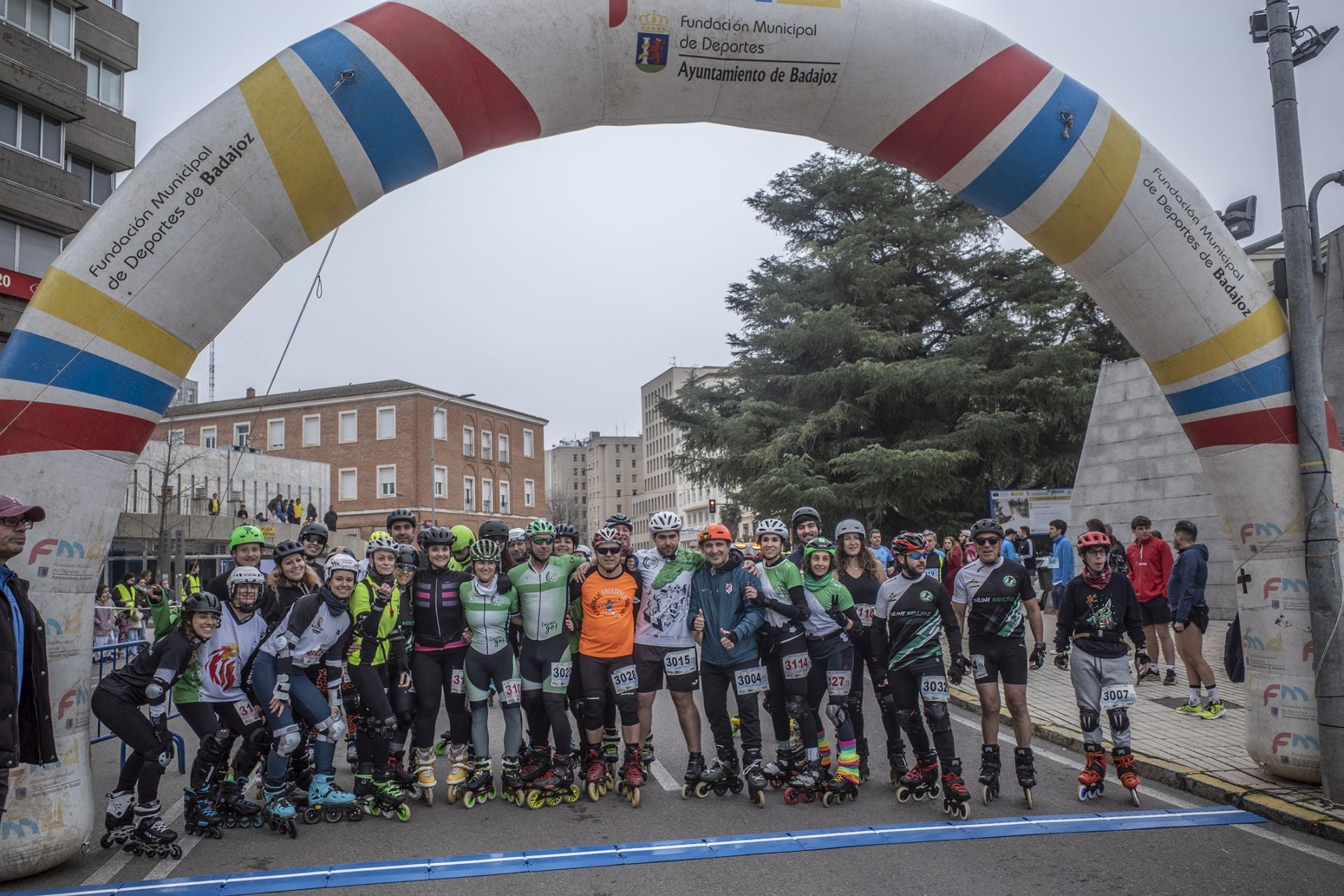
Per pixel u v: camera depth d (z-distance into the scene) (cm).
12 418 527
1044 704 959
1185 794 637
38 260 2144
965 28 650
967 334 2764
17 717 440
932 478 2338
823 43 632
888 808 622
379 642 629
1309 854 512
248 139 566
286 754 584
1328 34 639
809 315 2550
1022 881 475
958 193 709
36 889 489
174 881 496
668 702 1100
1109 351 2880
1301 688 619
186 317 575
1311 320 630
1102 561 625
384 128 592
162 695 536
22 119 2152
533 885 483
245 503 3391
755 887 474
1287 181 639
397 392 4812
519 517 5647
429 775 656
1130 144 662
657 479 13275
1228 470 663
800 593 639
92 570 551
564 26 608
